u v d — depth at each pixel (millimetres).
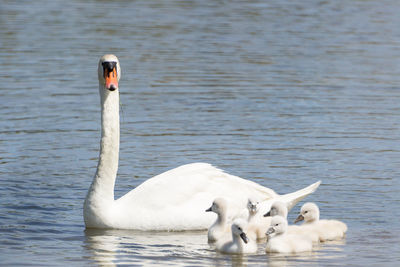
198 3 45375
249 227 14367
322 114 23781
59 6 43594
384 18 41562
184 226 14656
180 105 24625
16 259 12805
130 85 27062
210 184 15039
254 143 20656
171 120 22859
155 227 14602
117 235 14297
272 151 19938
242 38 35812
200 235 14500
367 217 15297
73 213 15562
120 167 18625
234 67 30141
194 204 14719
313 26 39031
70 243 13742
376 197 16516
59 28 37281
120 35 35844
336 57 32344
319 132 21797
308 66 30562
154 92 26203
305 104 24969
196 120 22906
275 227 13531
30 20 39125
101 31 36719
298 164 18875
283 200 15086
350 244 13766
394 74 29469
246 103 25000
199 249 13555
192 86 27094
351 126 22469
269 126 22359
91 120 22938
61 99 25125
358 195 16656
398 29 38625
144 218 14570
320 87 27297
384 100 25609
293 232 13945
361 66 30781
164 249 13484
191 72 29125
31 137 21062
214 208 13953
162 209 14625
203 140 20906
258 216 14719
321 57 32281
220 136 21281
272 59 31750
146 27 37969
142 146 20312
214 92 26328
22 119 22734
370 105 24953
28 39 34469
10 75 28000
